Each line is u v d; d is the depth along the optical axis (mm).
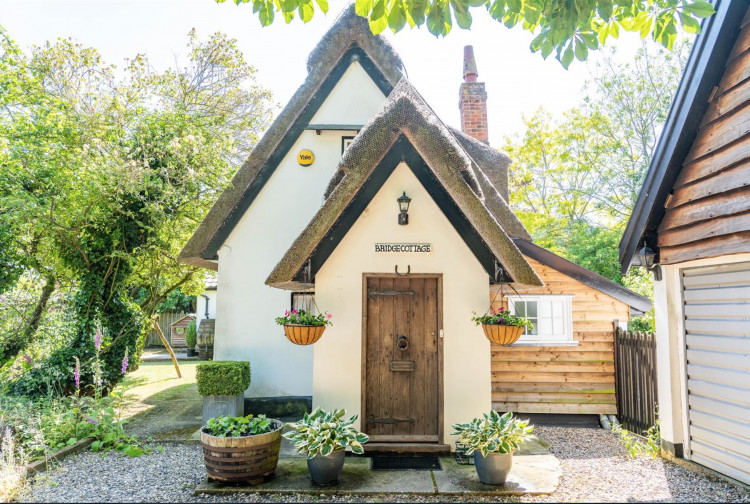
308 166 8312
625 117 18750
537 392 7730
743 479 4703
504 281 5793
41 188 8539
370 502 4281
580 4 3598
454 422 5582
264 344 7910
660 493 4527
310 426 4723
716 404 5090
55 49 12602
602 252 15352
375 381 5770
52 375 7723
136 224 9602
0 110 10242
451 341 5699
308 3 3789
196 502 4262
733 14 4574
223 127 14016
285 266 5570
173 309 21938
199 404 8664
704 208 4977
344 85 8523
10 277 8867
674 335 5703
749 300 4668
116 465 5301
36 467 5090
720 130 4781
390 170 5879
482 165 9141
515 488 4527
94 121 10062
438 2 3609
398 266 5805
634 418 7105
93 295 9039
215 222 7961
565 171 20781
